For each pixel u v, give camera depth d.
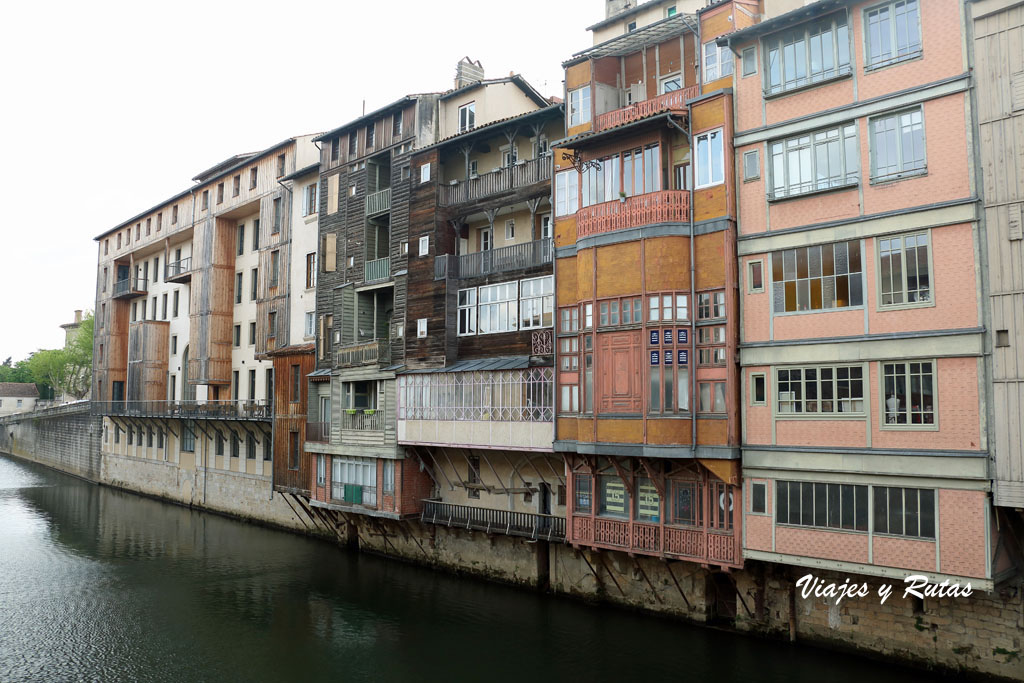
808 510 17.48
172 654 20.95
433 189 28.34
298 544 34.03
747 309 18.75
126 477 55.47
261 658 20.48
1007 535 15.46
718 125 19.34
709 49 20.20
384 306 32.12
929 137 16.09
